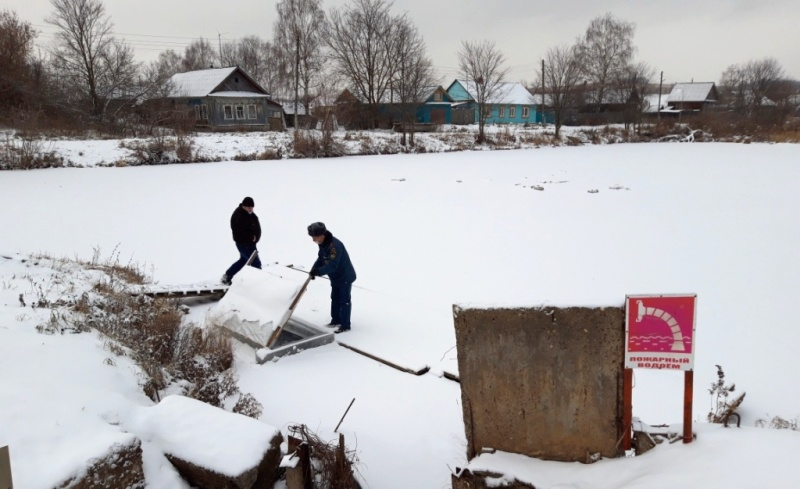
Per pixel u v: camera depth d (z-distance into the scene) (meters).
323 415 5.16
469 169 30.17
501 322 3.67
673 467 3.12
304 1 51.75
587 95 68.38
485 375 3.78
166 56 79.75
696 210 17.52
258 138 36.91
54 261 9.08
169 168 28.39
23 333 4.71
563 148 46.34
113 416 3.67
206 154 32.38
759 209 17.47
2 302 5.80
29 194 19.59
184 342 5.88
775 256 12.09
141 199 19.28
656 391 6.08
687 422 3.34
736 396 5.88
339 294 7.48
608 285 10.38
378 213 17.58
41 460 3.00
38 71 37.34
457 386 5.85
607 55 66.56
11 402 3.46
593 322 3.49
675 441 3.42
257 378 5.95
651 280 10.63
